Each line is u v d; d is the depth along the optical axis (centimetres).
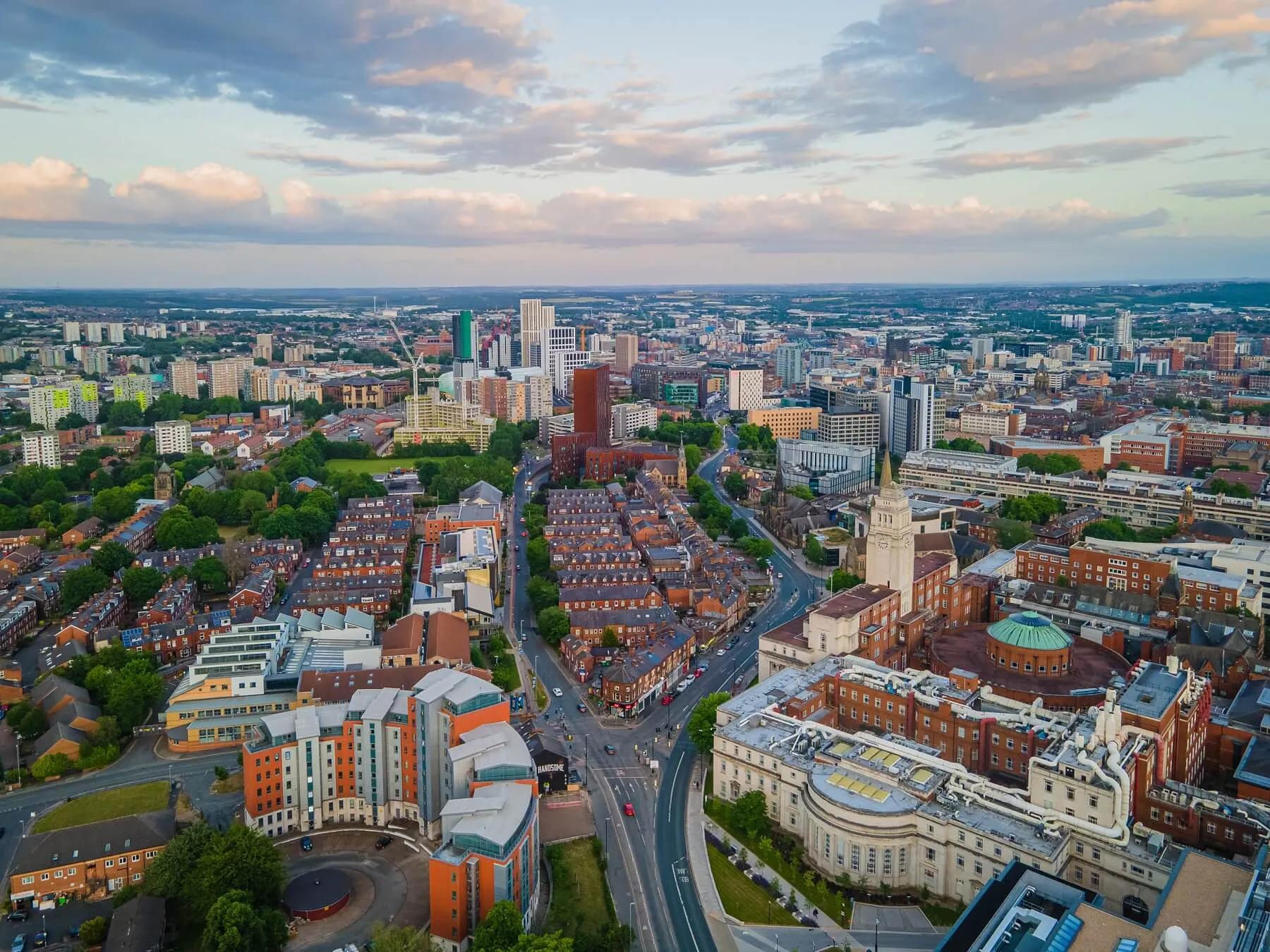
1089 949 15425
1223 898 16525
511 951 17200
